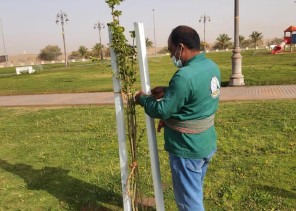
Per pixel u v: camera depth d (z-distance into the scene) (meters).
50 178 5.60
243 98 11.63
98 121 9.53
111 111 10.91
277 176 5.15
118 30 3.35
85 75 27.67
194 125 3.03
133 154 3.73
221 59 41.38
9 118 10.81
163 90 3.17
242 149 6.41
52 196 4.95
